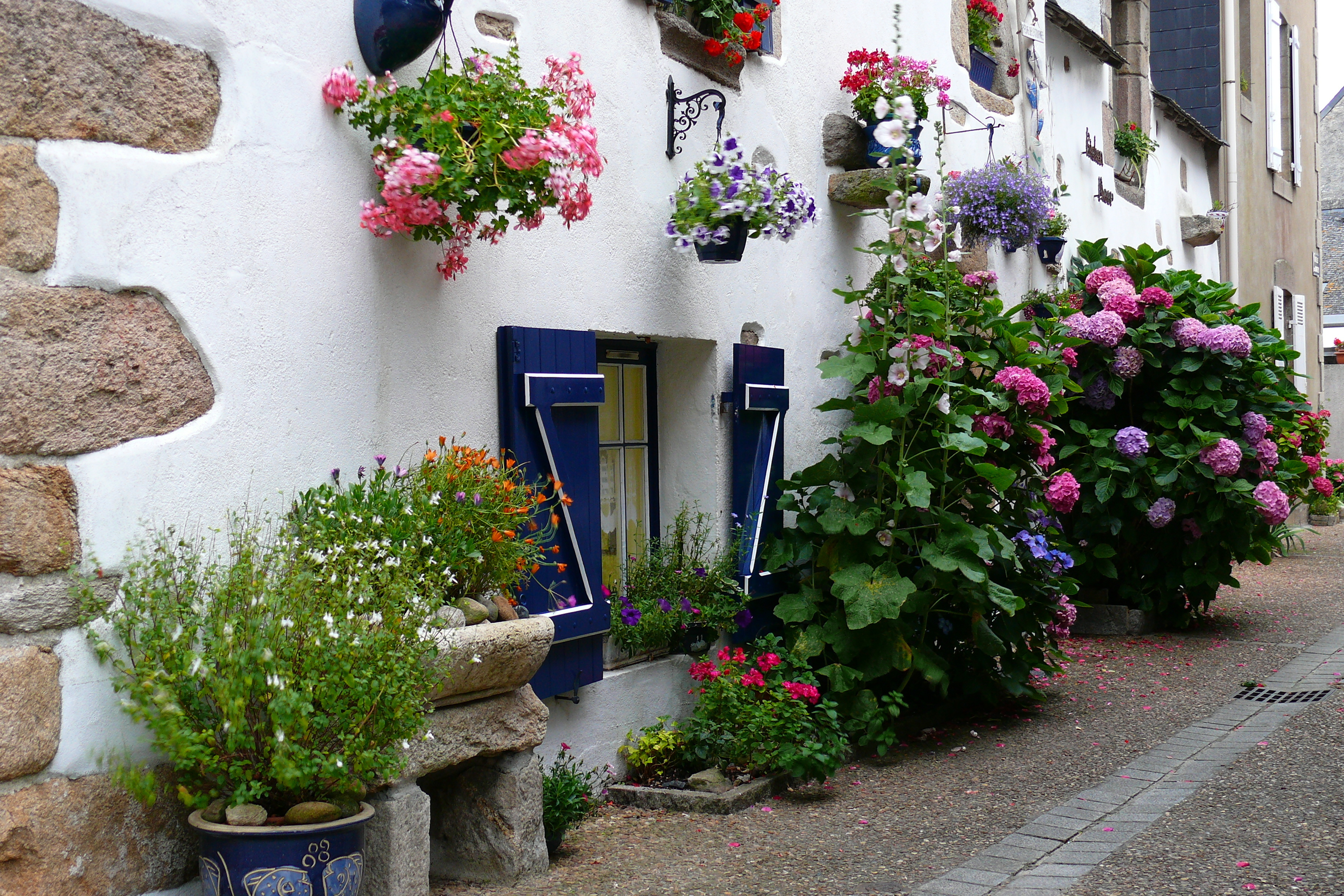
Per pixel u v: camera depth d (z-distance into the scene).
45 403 2.97
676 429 5.72
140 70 3.22
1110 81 11.72
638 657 5.34
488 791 3.96
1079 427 8.24
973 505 5.95
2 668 2.85
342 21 3.86
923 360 5.66
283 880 2.99
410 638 3.28
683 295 5.44
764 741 5.00
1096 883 3.87
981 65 8.84
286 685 3.00
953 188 7.59
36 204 2.97
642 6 5.18
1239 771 5.16
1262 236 16.48
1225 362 8.10
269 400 3.57
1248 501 8.07
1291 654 7.74
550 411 4.57
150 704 3.00
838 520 5.55
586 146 3.91
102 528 3.09
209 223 3.39
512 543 3.96
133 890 3.12
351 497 3.68
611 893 3.83
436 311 4.19
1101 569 8.47
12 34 2.93
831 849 4.27
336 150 3.82
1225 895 3.73
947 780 5.16
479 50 4.24
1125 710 6.38
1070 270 10.27
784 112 6.23
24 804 2.89
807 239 6.43
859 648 5.52
